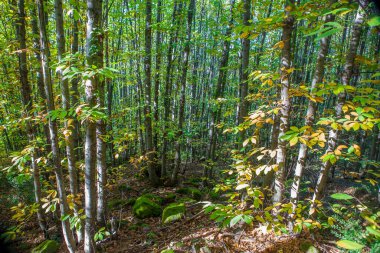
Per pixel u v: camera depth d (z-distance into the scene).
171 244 4.29
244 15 5.01
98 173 4.75
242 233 3.86
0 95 6.38
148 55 7.65
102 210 4.98
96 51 2.91
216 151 11.05
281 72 3.17
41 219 5.04
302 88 2.68
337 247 3.29
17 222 5.65
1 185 7.36
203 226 4.94
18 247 4.84
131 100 13.59
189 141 11.95
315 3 2.50
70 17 5.04
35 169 4.72
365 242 2.76
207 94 16.34
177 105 12.77
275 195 3.56
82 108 2.53
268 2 4.48
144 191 8.44
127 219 6.15
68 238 3.47
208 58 17.22
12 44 4.55
